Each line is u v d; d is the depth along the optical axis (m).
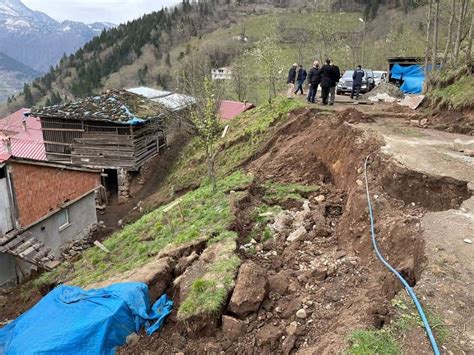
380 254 6.96
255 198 11.06
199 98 17.17
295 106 17.22
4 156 14.77
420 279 5.61
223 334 6.36
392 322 4.97
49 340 6.64
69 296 7.69
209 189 12.76
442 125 12.50
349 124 12.05
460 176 8.07
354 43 42.19
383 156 9.38
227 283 6.88
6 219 14.98
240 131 19.86
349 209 8.86
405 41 37.22
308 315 6.23
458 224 6.86
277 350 5.89
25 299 13.14
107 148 24.34
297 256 8.10
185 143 26.86
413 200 8.25
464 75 14.62
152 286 7.80
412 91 24.02
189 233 9.34
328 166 11.79
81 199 18.95
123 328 6.89
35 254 14.67
